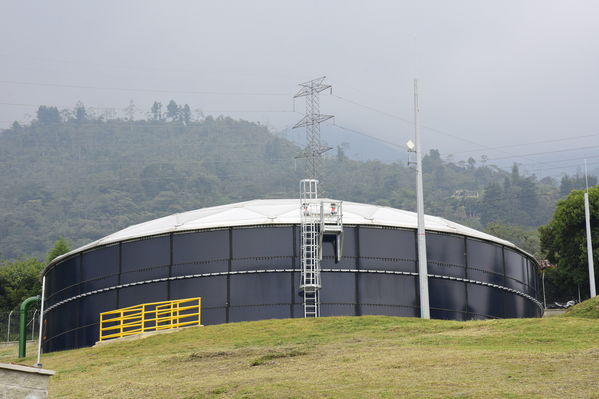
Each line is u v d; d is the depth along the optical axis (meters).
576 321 40.94
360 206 64.44
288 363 35.91
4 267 119.50
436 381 28.39
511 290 62.66
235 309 56.03
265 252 57.00
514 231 152.00
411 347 37.34
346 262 57.22
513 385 27.09
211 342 45.34
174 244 57.72
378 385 28.45
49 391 34.53
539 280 70.12
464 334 40.47
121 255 58.78
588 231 70.75
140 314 52.59
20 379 23.31
